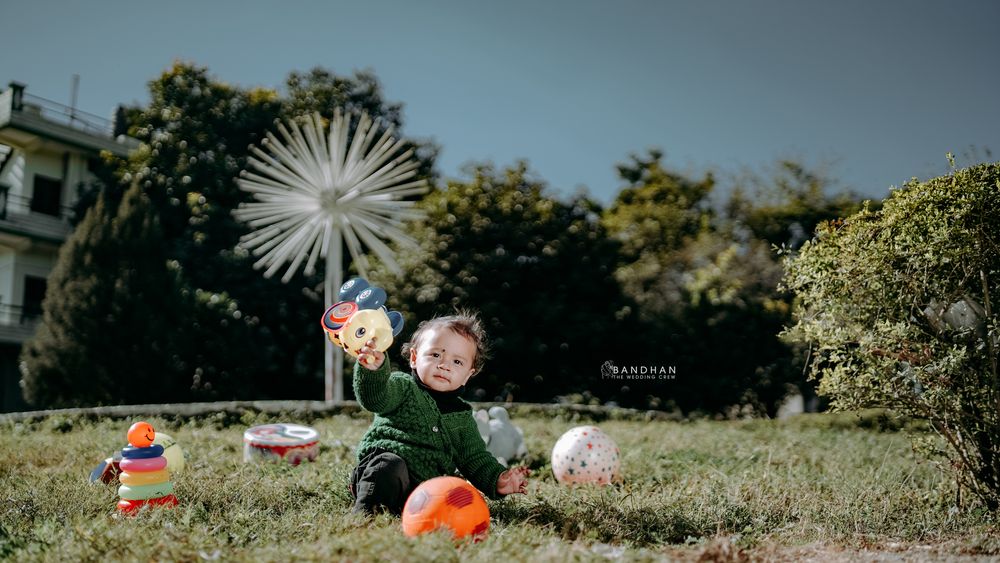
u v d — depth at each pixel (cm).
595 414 1422
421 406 496
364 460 486
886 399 521
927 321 526
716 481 595
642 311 1975
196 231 2181
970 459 518
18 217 2212
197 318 1867
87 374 1723
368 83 2533
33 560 351
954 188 504
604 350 1952
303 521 443
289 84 2484
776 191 2289
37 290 2323
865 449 887
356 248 1370
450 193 2078
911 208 516
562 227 2112
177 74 2391
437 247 1955
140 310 1767
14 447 786
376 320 461
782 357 1834
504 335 1914
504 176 2167
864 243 526
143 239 1822
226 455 765
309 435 773
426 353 519
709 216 2308
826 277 535
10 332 2184
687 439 1010
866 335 518
